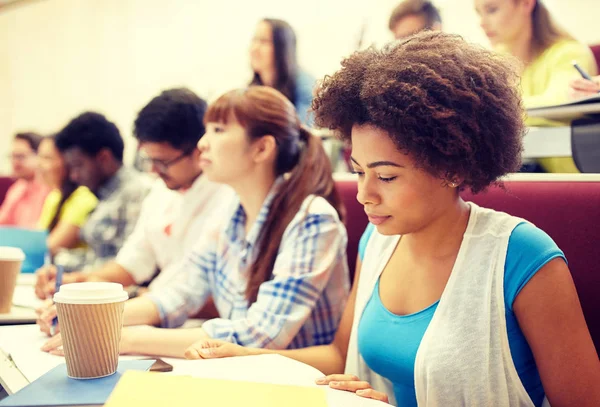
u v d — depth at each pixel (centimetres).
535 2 210
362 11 323
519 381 93
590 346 91
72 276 187
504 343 93
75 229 280
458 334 94
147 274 200
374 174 92
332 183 142
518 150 95
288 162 142
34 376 92
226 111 137
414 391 100
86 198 285
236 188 144
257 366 97
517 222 98
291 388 77
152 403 67
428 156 88
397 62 89
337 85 95
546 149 152
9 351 106
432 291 101
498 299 94
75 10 469
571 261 114
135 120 181
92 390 78
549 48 210
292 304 125
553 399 91
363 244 122
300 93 291
